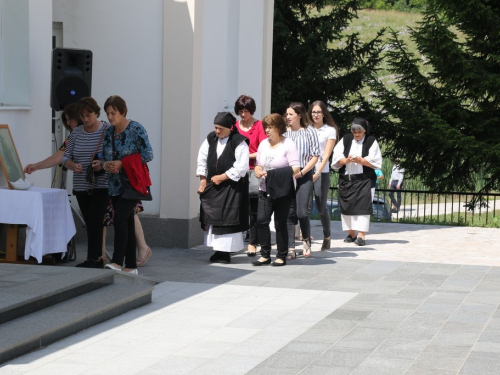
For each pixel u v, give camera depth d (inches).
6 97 402.0
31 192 355.6
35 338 250.8
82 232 465.7
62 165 376.8
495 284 362.9
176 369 233.8
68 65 389.7
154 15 461.7
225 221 405.4
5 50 401.7
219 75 499.8
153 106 463.2
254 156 430.0
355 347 257.0
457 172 906.1
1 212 357.7
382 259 433.1
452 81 891.4
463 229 593.3
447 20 893.2
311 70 966.4
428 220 867.4
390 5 1936.5
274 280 366.6
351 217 488.1
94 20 470.3
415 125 895.1
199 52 463.5
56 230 365.1
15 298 271.1
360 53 987.9
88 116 360.8
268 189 397.4
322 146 447.5
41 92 411.8
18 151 394.6
